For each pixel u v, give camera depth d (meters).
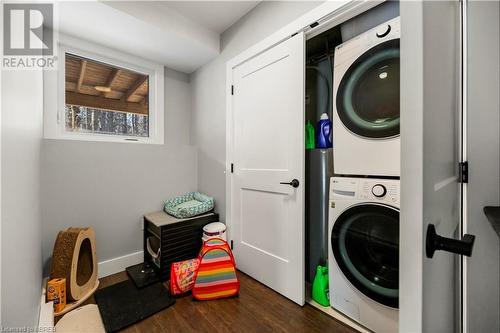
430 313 0.41
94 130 2.12
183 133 2.71
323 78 1.94
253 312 1.45
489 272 1.04
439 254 0.51
